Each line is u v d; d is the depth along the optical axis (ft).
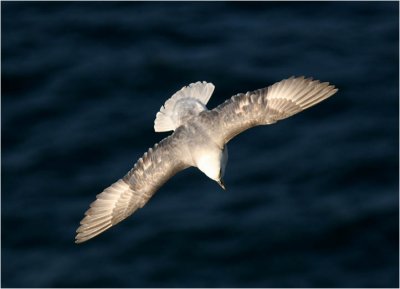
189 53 135.54
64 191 118.01
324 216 112.57
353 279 106.93
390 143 121.90
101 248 111.04
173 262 108.78
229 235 110.52
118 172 119.24
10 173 120.47
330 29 139.33
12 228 114.32
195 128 50.42
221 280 107.24
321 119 125.49
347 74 131.44
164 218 112.68
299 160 119.14
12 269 110.01
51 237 113.19
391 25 140.26
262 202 114.21
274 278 107.14
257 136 122.42
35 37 141.18
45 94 130.82
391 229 111.45
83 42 139.74
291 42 136.87
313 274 107.55
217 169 49.03
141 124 124.98
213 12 143.33
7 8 147.23
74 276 108.37
